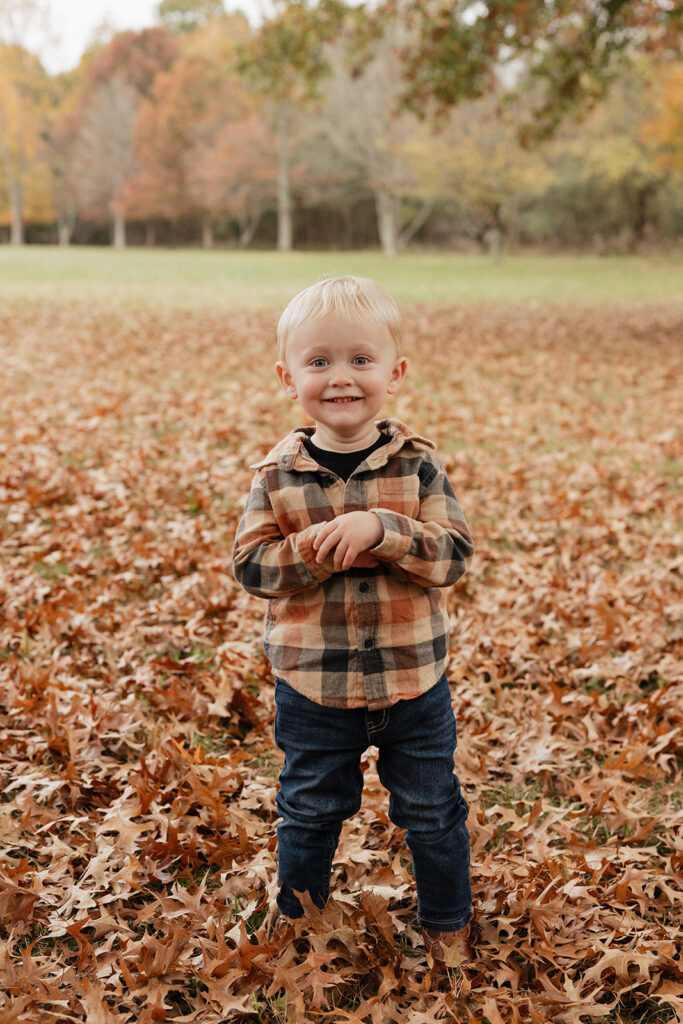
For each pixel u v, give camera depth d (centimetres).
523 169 3784
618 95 3662
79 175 6188
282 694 184
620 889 214
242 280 2592
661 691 303
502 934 211
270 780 267
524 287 2564
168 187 6022
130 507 512
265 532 180
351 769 186
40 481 561
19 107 5991
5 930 206
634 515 535
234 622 374
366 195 5503
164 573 427
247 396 866
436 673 182
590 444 704
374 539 168
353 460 184
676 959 200
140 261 3734
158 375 985
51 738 275
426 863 190
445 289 2447
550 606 392
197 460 618
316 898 196
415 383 978
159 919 208
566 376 1029
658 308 1872
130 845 233
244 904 215
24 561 433
